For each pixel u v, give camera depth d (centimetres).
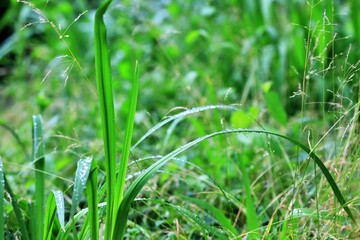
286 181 103
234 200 91
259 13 154
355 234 86
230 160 105
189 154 119
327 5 123
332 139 117
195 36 142
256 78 142
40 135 93
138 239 90
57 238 79
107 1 70
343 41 142
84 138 133
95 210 75
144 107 147
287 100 141
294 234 83
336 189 78
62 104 157
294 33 140
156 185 100
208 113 122
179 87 150
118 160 112
